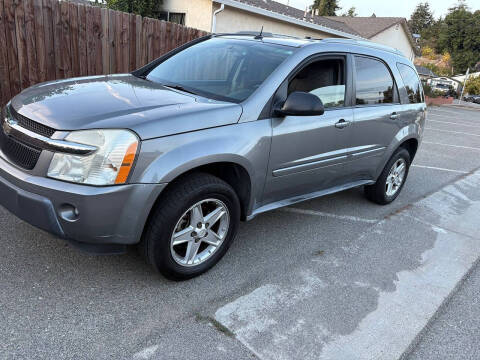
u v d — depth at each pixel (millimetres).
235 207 3115
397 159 4965
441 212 5262
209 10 12570
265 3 16453
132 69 7406
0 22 5613
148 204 2549
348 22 29547
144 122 2553
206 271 3152
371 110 4234
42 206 2439
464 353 2676
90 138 2436
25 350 2229
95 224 2449
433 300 3221
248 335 2564
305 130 3469
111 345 2346
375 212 4930
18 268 2904
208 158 2770
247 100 3133
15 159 2652
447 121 18047
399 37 29328
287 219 4398
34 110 2701
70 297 2693
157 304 2744
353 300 3074
